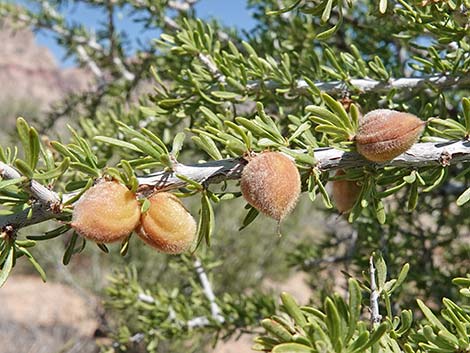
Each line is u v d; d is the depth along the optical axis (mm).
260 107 96
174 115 146
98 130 183
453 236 216
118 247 535
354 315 66
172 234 83
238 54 138
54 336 609
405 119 88
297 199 87
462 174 102
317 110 94
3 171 75
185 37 141
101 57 279
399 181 106
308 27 185
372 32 184
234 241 564
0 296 839
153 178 86
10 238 78
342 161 94
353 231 221
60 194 78
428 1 105
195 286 218
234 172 89
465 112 93
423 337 86
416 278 188
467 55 132
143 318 213
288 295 67
